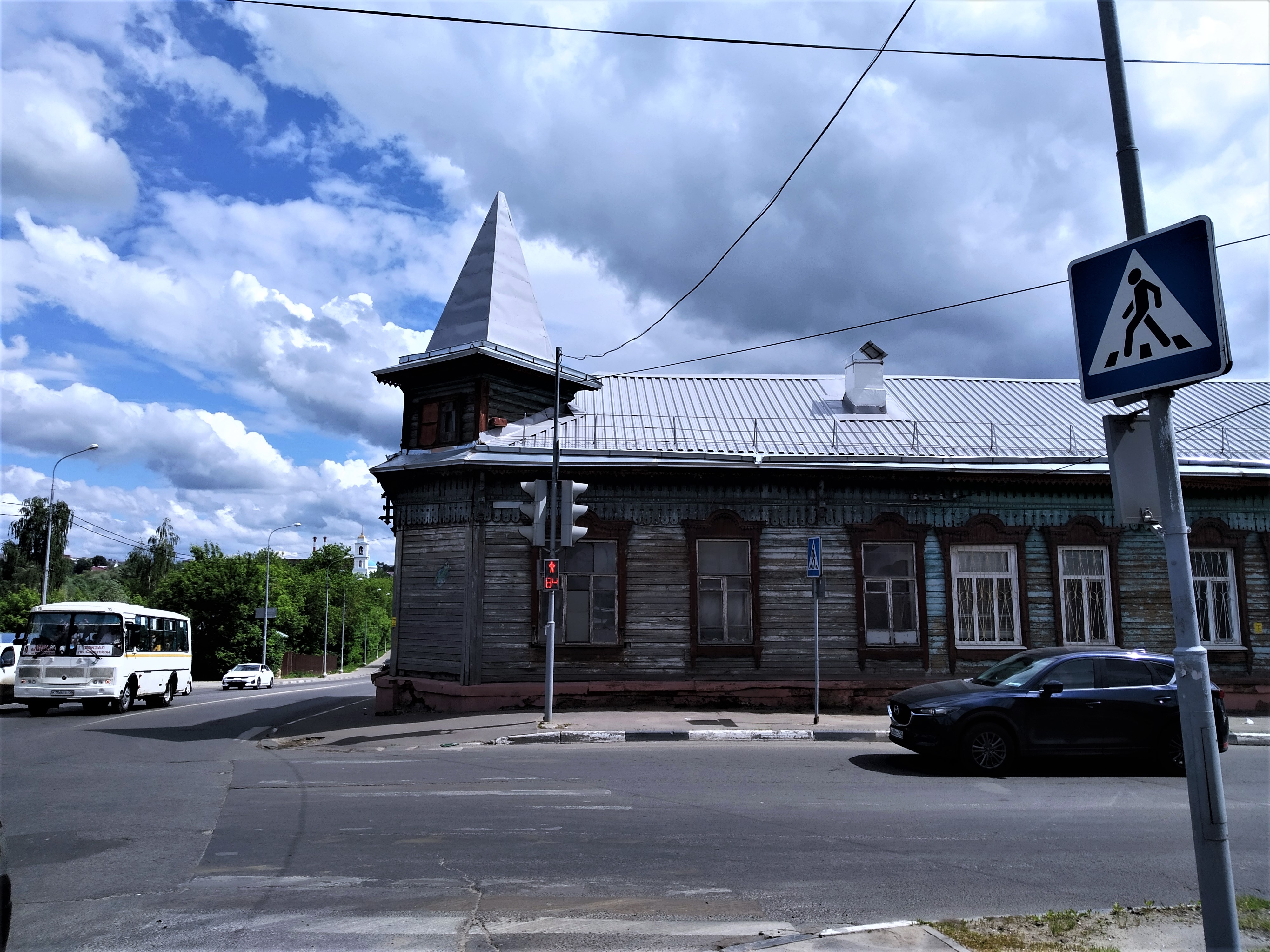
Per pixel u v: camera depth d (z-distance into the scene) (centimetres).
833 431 2089
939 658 1914
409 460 2020
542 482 1634
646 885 644
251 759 1349
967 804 942
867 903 604
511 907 593
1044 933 519
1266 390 2412
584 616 1894
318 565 10656
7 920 447
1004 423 2189
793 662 1894
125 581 7900
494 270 2227
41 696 2402
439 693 1880
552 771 1150
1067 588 1972
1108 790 1034
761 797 967
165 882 652
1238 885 656
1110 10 466
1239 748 1445
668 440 2027
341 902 602
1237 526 1992
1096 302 436
